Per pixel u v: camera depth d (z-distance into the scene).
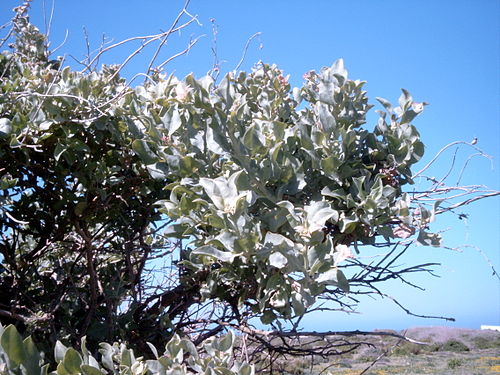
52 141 3.00
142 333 3.19
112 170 3.07
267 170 2.31
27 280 3.46
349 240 2.59
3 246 3.32
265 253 2.04
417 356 15.16
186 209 2.35
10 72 3.35
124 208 3.48
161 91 2.82
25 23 3.58
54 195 3.25
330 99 2.62
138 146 2.51
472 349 16.91
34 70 3.19
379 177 2.44
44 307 3.16
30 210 3.37
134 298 3.25
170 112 2.46
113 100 2.88
